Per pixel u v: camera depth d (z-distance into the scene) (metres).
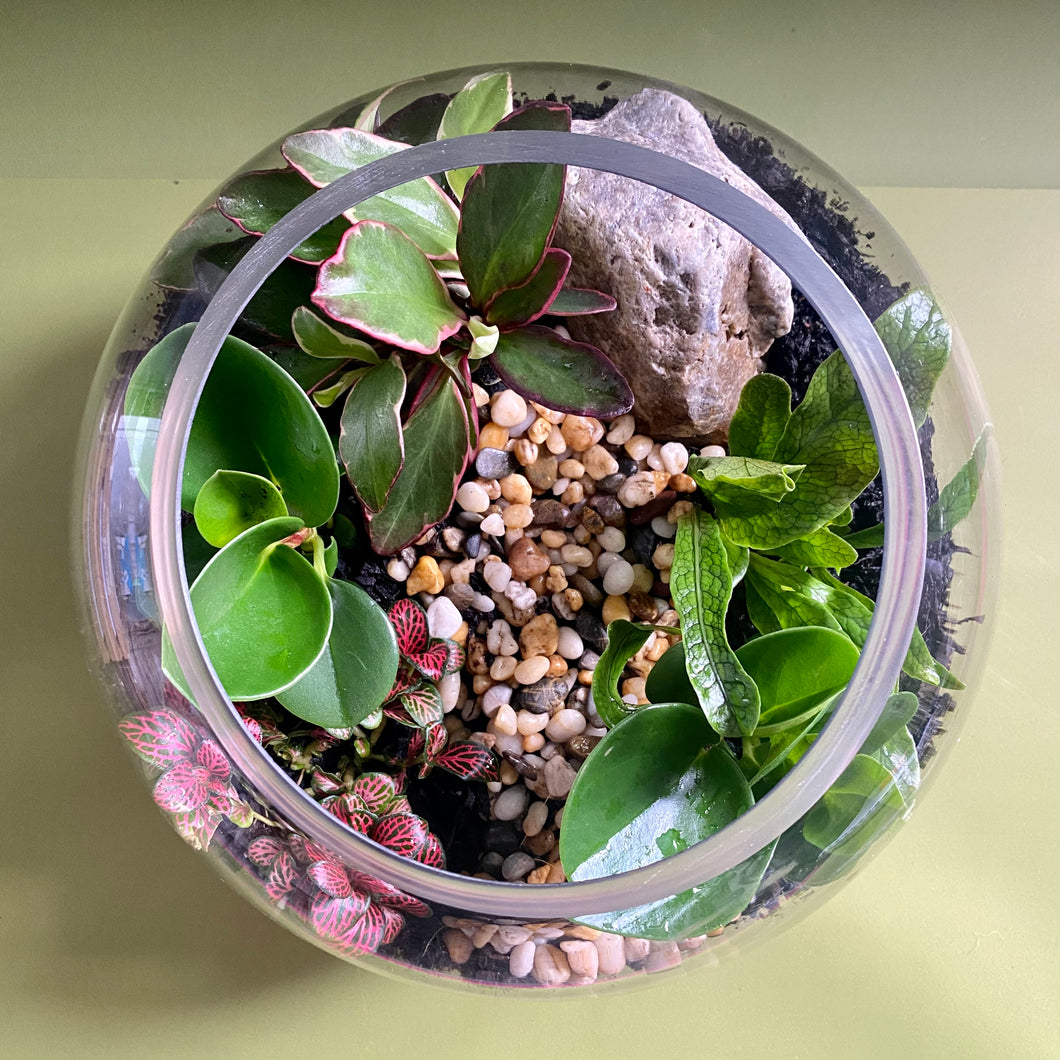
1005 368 0.41
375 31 0.43
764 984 0.38
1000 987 0.38
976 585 0.32
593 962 0.30
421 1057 0.37
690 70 0.44
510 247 0.29
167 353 0.29
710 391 0.33
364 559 0.34
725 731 0.27
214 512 0.28
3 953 0.37
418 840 0.30
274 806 0.27
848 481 0.29
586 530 0.34
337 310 0.27
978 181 0.44
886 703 0.28
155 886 0.38
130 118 0.43
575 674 0.34
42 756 0.38
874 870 0.39
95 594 0.30
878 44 0.44
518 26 0.43
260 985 0.37
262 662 0.28
